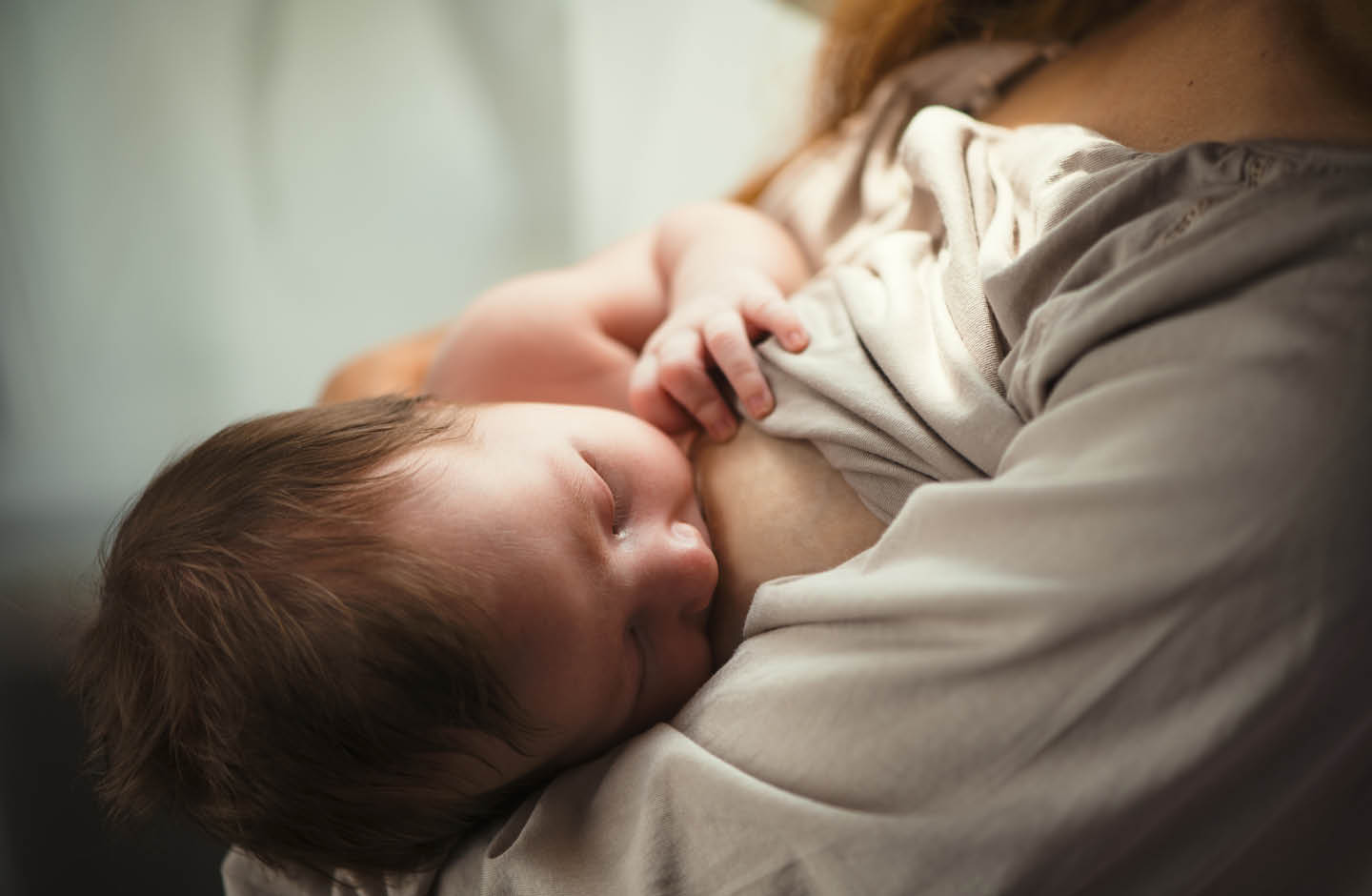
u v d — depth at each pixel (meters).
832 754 0.49
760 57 1.48
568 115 1.53
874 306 0.66
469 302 1.52
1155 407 0.45
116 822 0.73
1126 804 0.44
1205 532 0.43
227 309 1.49
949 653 0.47
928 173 0.69
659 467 0.66
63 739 1.05
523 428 0.65
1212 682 0.43
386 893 0.66
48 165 1.43
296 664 0.57
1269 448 0.43
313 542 0.59
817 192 0.92
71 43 1.43
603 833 0.55
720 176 1.51
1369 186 0.45
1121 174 0.56
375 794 0.59
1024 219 0.63
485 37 1.51
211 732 0.59
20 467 1.35
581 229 1.54
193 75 1.46
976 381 0.57
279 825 0.61
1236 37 0.63
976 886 0.45
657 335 0.77
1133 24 0.76
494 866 0.57
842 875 0.47
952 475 0.57
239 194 1.49
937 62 0.91
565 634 0.58
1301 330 0.43
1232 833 0.48
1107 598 0.44
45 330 1.43
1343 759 0.49
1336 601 0.42
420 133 1.52
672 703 0.64
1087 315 0.49
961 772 0.47
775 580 0.61
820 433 0.63
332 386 1.11
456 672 0.56
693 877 0.51
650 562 0.62
